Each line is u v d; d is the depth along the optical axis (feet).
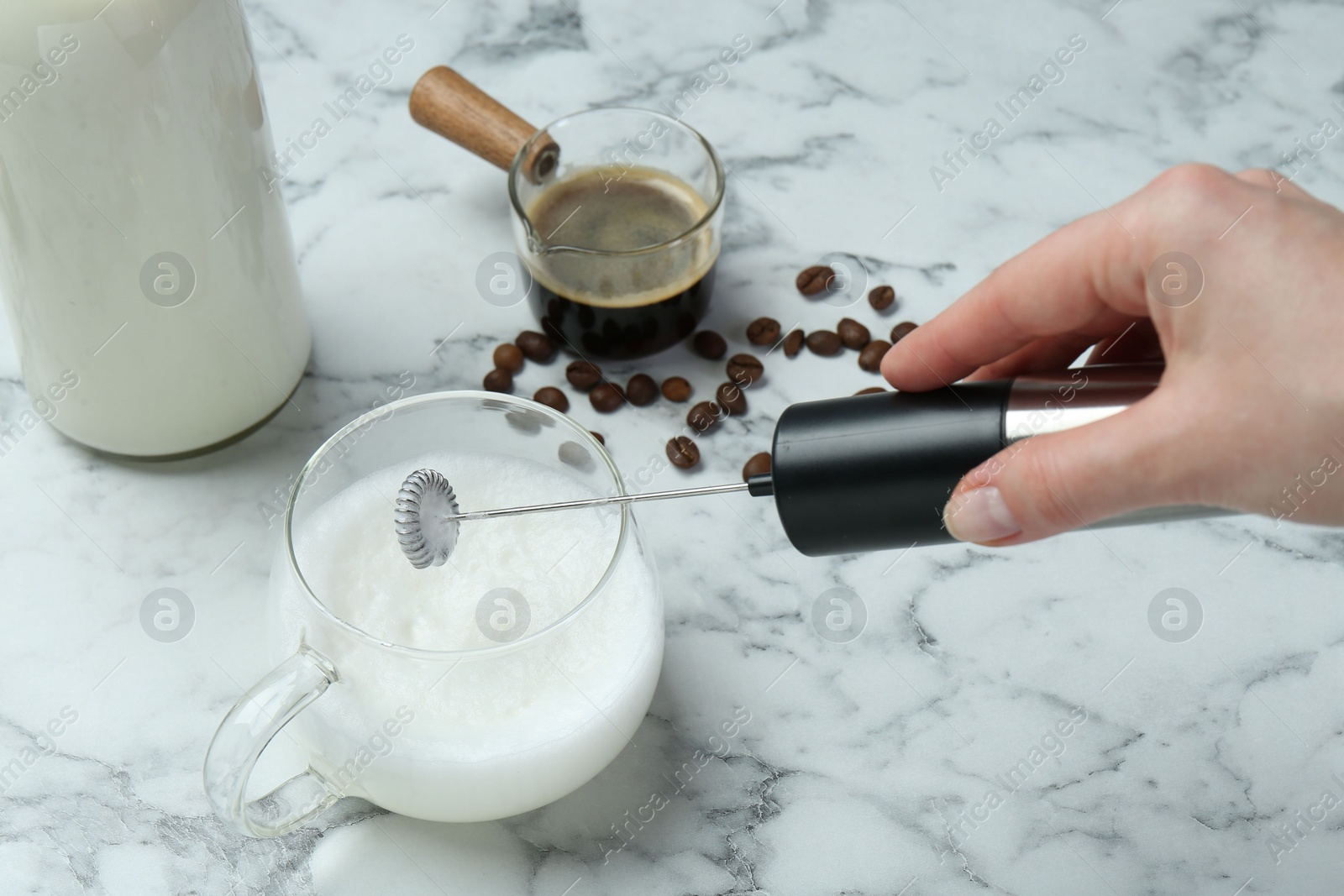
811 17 2.47
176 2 1.67
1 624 1.87
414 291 2.15
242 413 1.97
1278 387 1.52
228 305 1.87
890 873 1.74
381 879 1.73
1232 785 1.79
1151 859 1.75
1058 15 2.48
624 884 1.73
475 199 2.25
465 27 2.43
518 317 2.14
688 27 2.45
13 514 1.95
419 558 1.63
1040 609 1.90
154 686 1.84
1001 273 1.69
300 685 1.58
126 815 1.77
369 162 2.27
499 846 1.75
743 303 2.15
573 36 2.43
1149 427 1.54
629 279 2.01
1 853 1.74
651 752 1.81
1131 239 1.59
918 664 1.87
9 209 1.73
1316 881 1.74
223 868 1.74
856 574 1.93
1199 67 2.41
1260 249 1.54
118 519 1.95
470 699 1.62
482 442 1.75
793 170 2.28
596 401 2.05
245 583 1.91
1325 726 1.82
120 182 1.72
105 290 1.79
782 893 1.73
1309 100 2.38
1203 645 1.88
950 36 2.45
